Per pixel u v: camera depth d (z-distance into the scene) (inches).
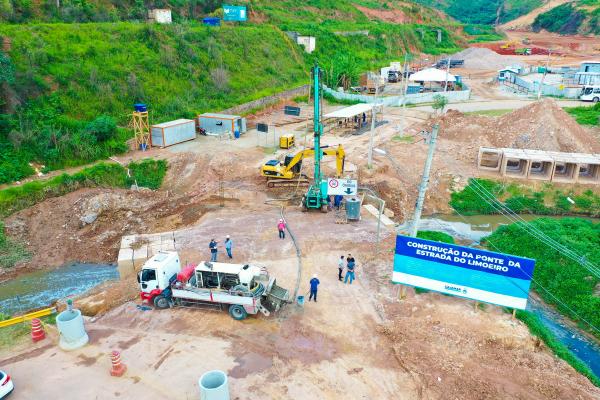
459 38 5113.2
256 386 620.4
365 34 3929.6
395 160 1631.4
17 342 730.8
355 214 1152.8
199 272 775.1
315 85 1135.0
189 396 603.2
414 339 709.3
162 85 2058.3
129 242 1068.5
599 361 765.9
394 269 815.7
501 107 2474.2
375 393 612.1
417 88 2945.4
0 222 1177.4
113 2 2529.5
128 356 682.8
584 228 1178.0
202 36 2512.3
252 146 1779.0
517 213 1398.9
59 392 612.7
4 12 1967.3
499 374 646.5
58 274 1042.7
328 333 736.3
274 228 1128.8
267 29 3024.1
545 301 936.3
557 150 1643.7
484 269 754.8
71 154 1518.2
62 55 1847.9
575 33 5546.3
